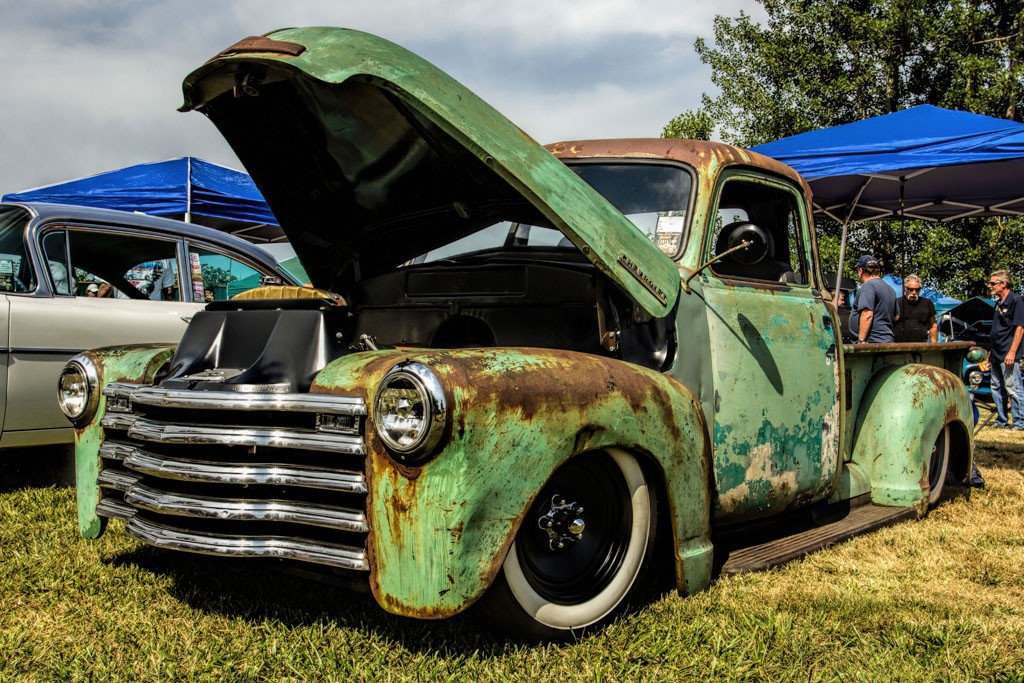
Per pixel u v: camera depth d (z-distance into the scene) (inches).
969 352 223.0
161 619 112.3
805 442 150.9
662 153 144.6
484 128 107.3
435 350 98.8
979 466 268.7
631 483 113.7
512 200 130.0
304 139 124.2
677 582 121.3
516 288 128.0
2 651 99.3
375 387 94.8
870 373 190.7
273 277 252.2
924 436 183.8
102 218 219.6
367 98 112.3
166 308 223.1
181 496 102.4
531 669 96.7
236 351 112.2
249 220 382.6
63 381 130.6
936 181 313.1
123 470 120.9
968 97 874.1
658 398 115.7
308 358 106.1
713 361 134.4
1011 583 139.3
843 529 162.9
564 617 105.7
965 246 749.3
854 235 777.6
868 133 303.6
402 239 147.4
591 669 97.4
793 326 150.9
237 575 131.3
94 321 207.3
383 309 142.8
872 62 982.4
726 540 152.8
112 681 92.6
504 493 94.0
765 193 153.7
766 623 112.8
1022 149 261.7
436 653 99.2
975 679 98.7
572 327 125.3
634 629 110.3
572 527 107.3
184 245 235.3
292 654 99.3
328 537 97.6
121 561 138.3
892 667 101.0
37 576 128.5
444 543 90.3
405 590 91.4
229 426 100.3
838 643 108.3
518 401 95.3
